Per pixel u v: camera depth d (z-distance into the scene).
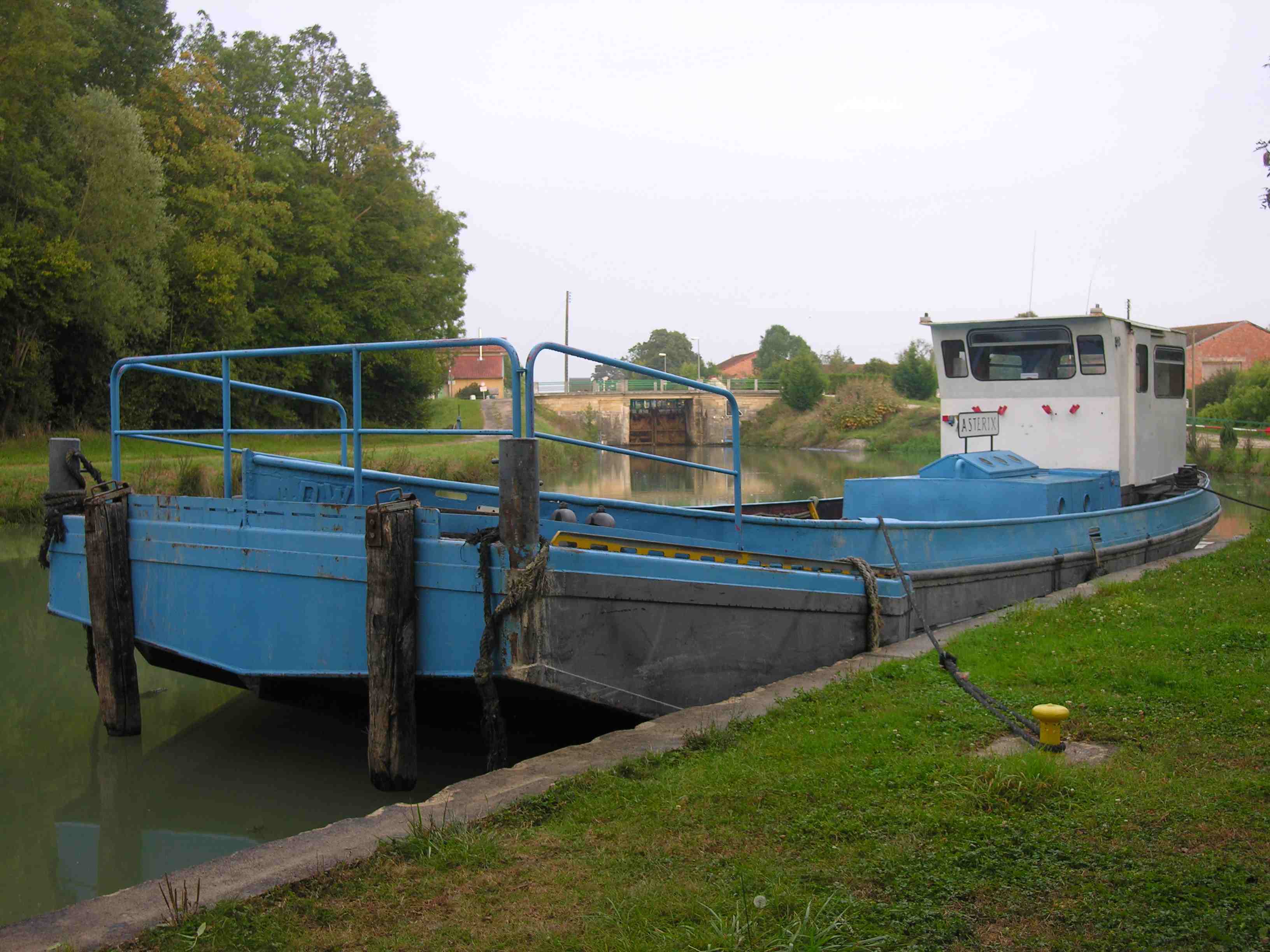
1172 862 3.45
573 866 3.58
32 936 3.14
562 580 5.41
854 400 68.31
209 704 7.99
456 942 3.07
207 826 5.55
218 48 46.88
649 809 4.07
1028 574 9.41
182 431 7.00
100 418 35.81
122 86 38.59
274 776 6.32
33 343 31.69
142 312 33.97
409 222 50.03
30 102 30.98
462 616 5.46
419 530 5.61
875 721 5.20
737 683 6.46
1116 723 5.06
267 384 44.12
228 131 40.81
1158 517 11.64
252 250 39.91
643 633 5.88
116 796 6.02
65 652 9.84
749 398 76.94
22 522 20.77
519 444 5.25
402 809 4.16
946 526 8.70
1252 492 25.88
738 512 6.89
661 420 77.69
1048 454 11.38
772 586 6.62
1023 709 5.35
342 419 8.03
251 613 6.31
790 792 4.19
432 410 58.56
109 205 31.61
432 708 6.33
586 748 4.97
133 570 7.04
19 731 7.31
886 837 3.74
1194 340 63.50
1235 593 8.23
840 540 8.05
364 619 5.79
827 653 7.10
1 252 28.45
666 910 3.20
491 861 3.62
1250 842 3.61
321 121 47.78
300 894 3.40
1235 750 4.62
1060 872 3.41
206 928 3.14
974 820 3.84
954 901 3.25
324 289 47.47
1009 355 11.48
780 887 3.34
